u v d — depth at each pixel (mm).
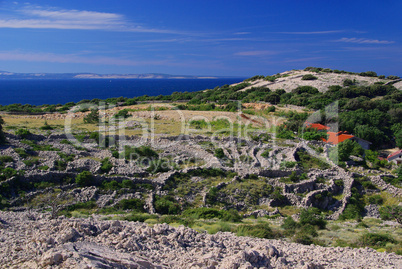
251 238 23609
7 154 43438
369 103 101562
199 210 35656
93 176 39750
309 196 41562
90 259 12945
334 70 177875
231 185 42781
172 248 17422
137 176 42938
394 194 44188
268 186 43781
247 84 161000
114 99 127938
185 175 44094
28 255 13484
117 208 35688
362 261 18703
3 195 34375
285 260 16609
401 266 17844
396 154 63062
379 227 33781
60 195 35750
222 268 14344
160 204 36562
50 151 47094
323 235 28812
